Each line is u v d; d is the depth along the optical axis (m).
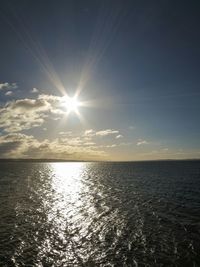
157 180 94.69
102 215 41.12
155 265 22.91
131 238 29.92
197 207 45.16
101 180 101.44
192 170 153.38
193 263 23.22
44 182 96.19
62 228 34.22
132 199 54.81
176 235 30.58
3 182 93.12
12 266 22.98
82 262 23.78
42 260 24.27
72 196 61.12
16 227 34.69
